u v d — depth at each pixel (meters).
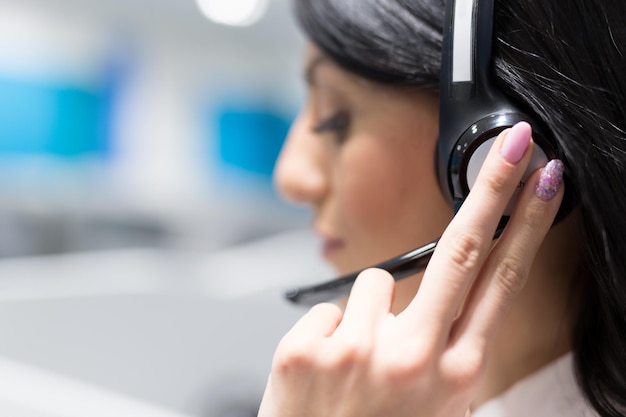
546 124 0.40
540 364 0.52
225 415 1.23
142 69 4.24
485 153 0.40
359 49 0.48
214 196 4.53
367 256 0.54
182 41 4.36
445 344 0.38
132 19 4.03
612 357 0.44
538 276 0.48
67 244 2.63
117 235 2.75
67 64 3.84
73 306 1.16
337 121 0.54
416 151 0.50
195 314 1.27
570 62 0.41
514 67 0.40
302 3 0.55
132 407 0.92
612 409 0.45
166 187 4.42
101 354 1.18
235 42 4.46
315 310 0.40
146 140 4.34
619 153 0.41
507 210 0.39
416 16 0.46
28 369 1.00
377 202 0.52
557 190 0.38
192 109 4.48
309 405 0.37
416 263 0.43
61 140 3.81
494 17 0.41
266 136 4.68
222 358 1.28
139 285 1.29
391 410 0.37
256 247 1.93
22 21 3.63
